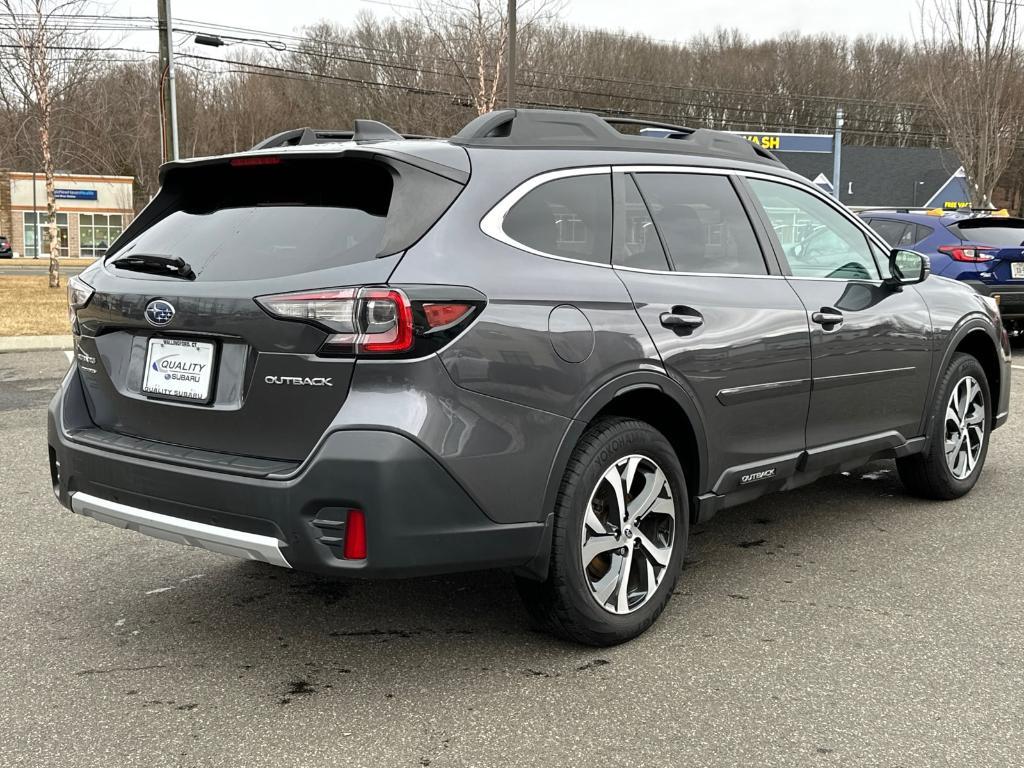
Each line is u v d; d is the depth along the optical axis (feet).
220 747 8.41
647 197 11.35
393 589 12.41
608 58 154.81
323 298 8.62
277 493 8.68
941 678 9.75
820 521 15.40
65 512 15.90
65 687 9.59
